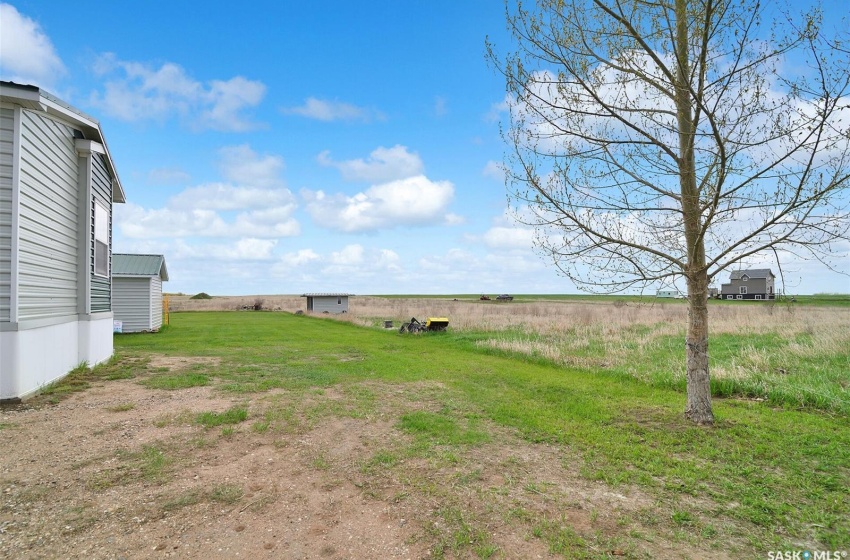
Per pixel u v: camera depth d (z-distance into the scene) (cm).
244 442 530
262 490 401
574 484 419
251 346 1575
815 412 667
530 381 919
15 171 696
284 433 566
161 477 426
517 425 610
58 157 859
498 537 325
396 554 304
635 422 615
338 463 467
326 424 609
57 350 851
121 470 441
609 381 921
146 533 327
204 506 370
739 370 870
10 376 692
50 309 823
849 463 460
